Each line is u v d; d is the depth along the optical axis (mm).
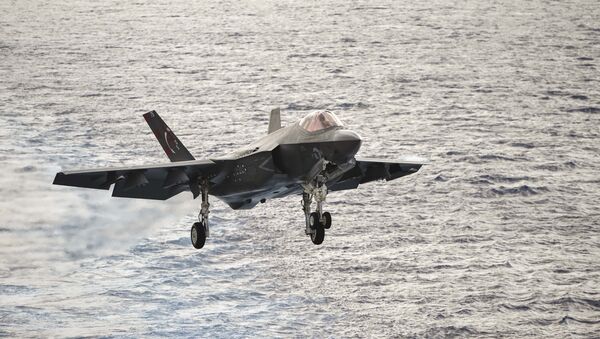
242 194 139375
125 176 135000
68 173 130750
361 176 143375
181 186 143250
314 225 129250
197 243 141375
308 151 128750
